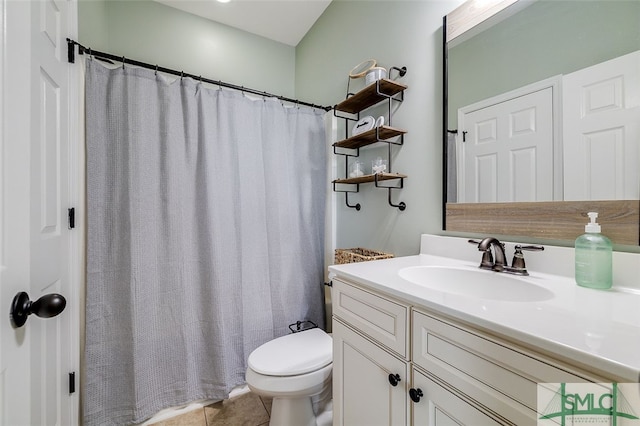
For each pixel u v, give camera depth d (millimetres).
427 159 1253
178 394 1451
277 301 1780
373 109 1561
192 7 1981
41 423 812
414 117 1317
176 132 1480
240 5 1968
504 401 510
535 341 461
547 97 856
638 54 683
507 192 959
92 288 1275
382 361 792
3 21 589
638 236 685
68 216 1107
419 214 1292
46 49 867
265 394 1136
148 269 1389
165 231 1443
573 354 421
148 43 1888
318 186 1938
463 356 584
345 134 1790
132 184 1354
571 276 800
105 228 1317
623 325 500
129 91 1368
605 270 706
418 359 685
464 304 609
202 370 1526
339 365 991
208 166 1531
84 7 1377
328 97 1982
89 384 1259
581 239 741
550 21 852
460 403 585
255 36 2297
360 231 1664
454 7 1148
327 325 1939
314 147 1930
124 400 1332
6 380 571
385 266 1015
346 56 1793
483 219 1028
